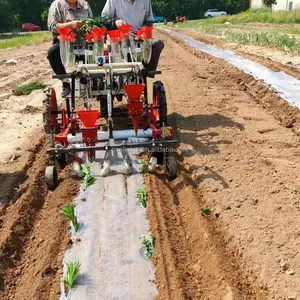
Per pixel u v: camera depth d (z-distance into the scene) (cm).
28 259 262
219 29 1911
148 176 333
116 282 232
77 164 342
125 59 370
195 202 299
